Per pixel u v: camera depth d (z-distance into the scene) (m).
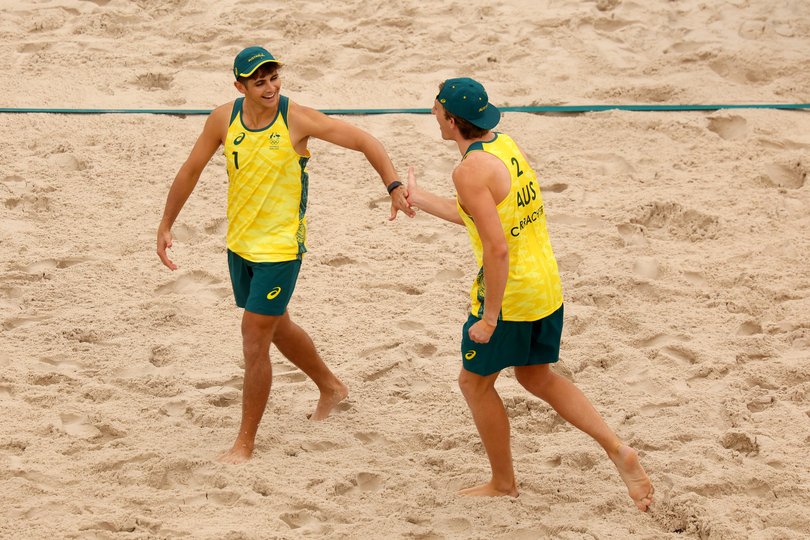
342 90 36.88
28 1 43.06
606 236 28.00
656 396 21.05
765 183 31.22
